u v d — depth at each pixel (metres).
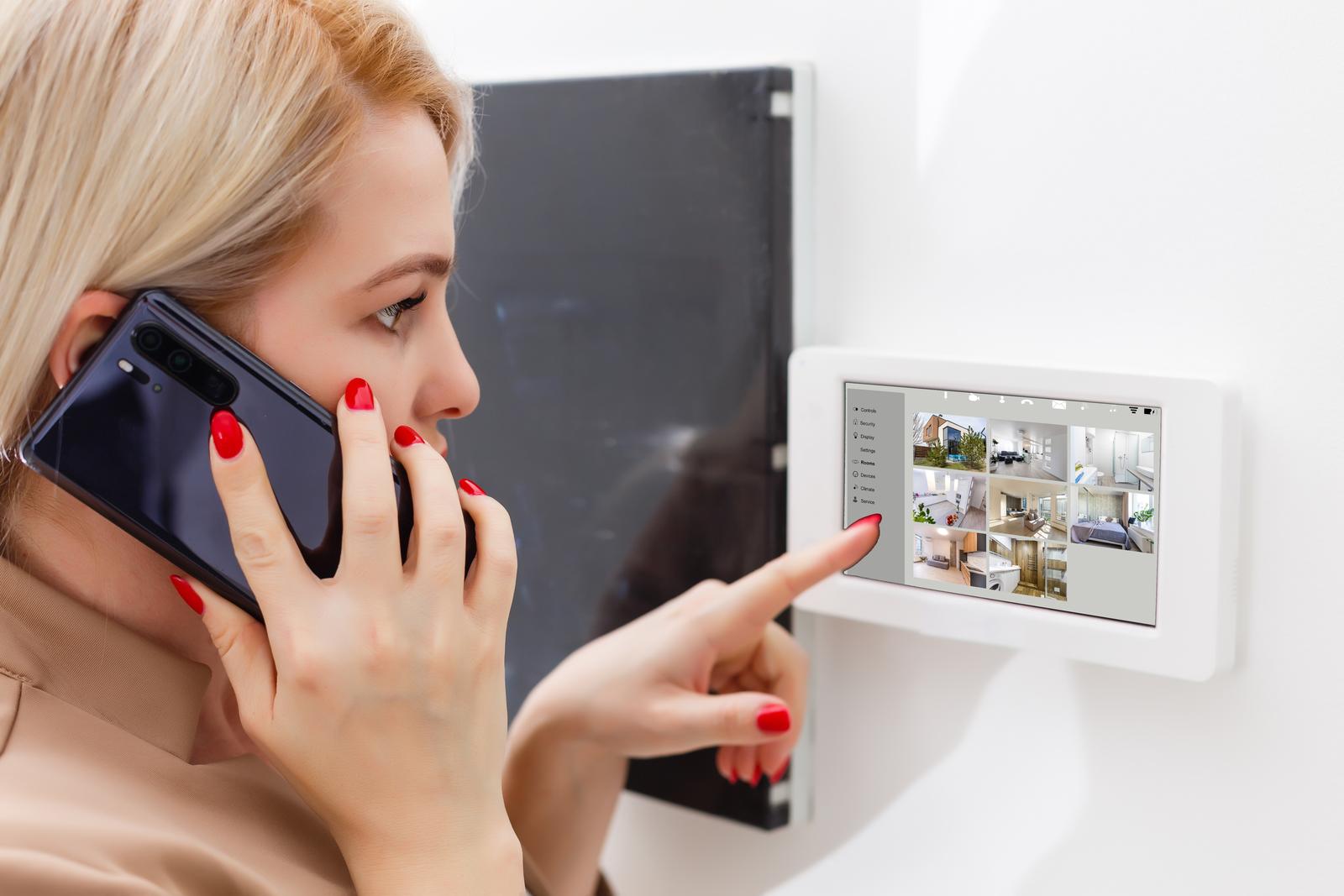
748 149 0.65
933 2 0.60
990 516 0.59
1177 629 0.53
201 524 0.45
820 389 0.64
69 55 0.41
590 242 0.73
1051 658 0.60
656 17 0.71
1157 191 0.54
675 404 0.71
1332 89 0.49
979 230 0.60
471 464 0.81
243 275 0.44
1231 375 0.53
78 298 0.43
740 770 0.71
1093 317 0.57
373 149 0.45
